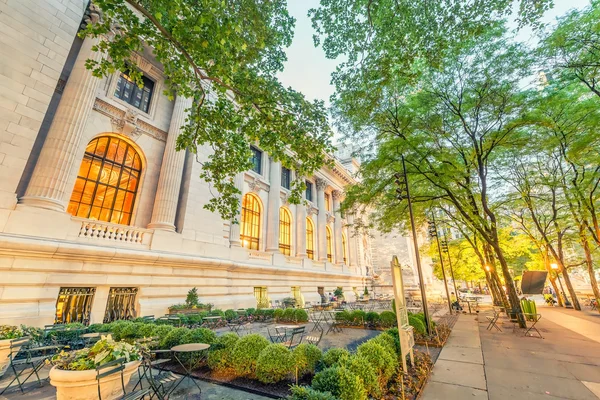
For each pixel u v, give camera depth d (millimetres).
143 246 14438
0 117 10719
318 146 9031
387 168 16531
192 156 18344
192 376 6324
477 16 8867
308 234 34000
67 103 12719
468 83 13914
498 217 22781
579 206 18922
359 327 13484
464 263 34000
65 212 11867
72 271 11547
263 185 26422
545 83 14586
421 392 5535
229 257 19547
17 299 9984
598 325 13852
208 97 18750
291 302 23438
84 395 4180
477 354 8461
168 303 14617
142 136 16703
